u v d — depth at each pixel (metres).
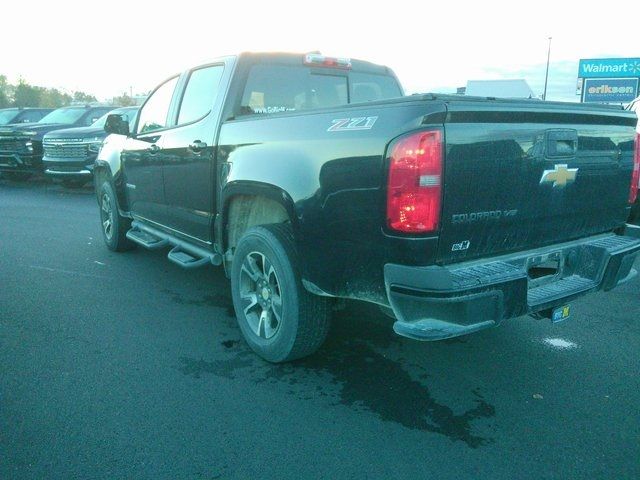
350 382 3.87
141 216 6.29
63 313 5.08
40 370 3.98
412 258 2.99
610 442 3.20
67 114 15.73
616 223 4.18
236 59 4.71
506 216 3.29
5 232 8.52
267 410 3.50
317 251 3.49
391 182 2.99
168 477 2.87
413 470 2.95
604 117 3.78
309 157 3.50
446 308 2.93
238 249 4.21
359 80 5.54
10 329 4.71
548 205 3.52
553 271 3.78
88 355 4.23
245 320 4.26
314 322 3.83
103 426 3.30
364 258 3.22
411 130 2.93
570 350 4.40
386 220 3.04
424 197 2.92
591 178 3.77
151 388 3.75
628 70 36.31
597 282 3.74
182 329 4.75
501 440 3.21
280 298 3.88
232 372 3.99
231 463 2.98
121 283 5.96
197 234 5.07
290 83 5.00
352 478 2.88
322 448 3.12
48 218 9.78
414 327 2.98
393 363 4.16
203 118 4.85
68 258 6.95
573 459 3.05
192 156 4.87
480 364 4.15
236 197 4.36
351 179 3.21
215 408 3.51
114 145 6.83
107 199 7.11
